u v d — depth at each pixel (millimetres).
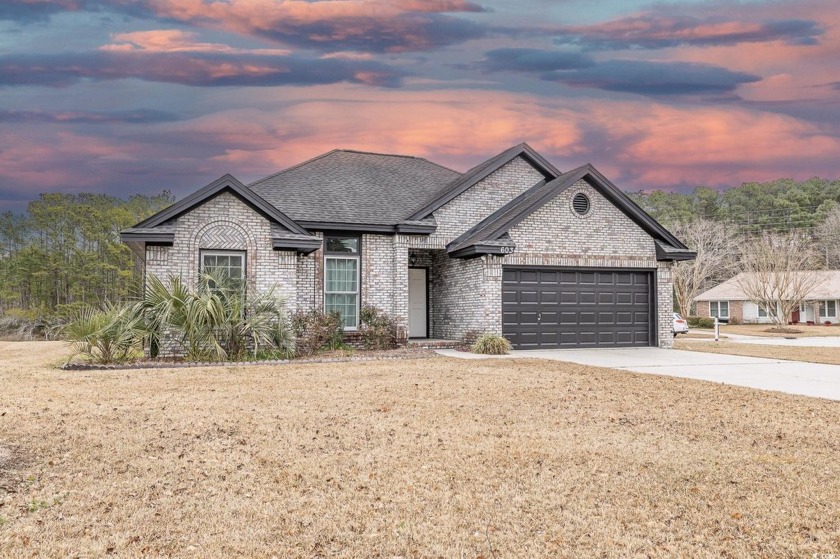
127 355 16188
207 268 17312
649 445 7754
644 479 6484
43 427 8312
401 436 8094
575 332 20844
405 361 16391
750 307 53656
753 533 5172
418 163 26531
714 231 56250
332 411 9578
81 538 4953
